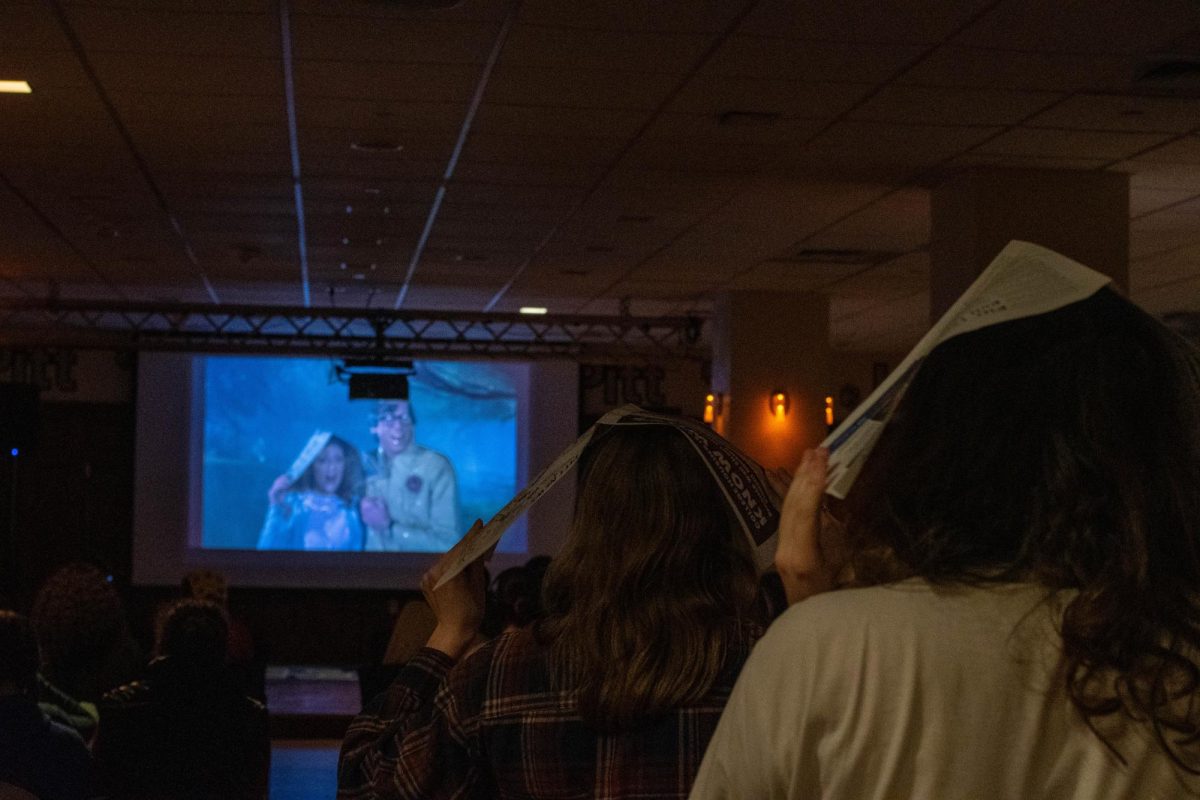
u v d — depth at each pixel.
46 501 17.59
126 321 16.67
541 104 6.97
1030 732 1.01
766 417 13.30
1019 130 7.39
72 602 3.95
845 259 11.55
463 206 9.58
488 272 12.59
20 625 3.13
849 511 1.14
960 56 6.11
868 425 1.11
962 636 1.02
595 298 14.20
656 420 1.66
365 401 17.67
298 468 17.55
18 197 9.42
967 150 7.85
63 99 6.96
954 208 8.57
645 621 1.55
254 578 17.42
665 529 1.59
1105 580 1.01
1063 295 1.07
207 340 16.75
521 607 4.72
